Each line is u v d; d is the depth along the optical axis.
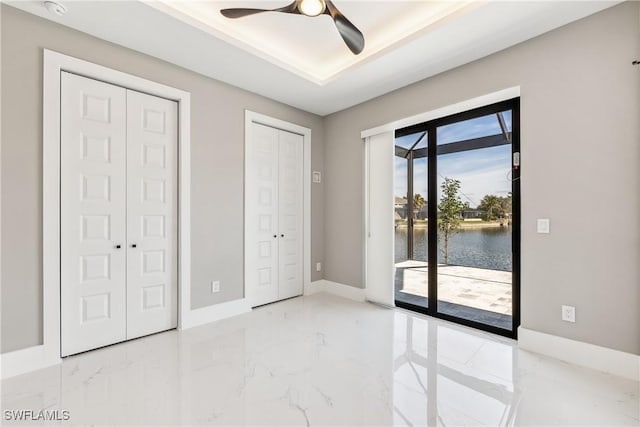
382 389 1.78
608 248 1.94
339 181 3.90
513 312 2.49
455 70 2.72
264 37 2.58
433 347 2.35
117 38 2.26
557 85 2.14
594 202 1.99
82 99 2.22
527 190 2.28
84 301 2.23
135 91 2.50
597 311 1.98
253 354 2.23
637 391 1.73
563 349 2.12
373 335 2.59
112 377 1.90
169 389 1.77
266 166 3.48
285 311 3.24
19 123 1.94
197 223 2.83
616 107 1.90
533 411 1.57
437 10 2.25
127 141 2.45
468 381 1.86
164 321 2.66
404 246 3.80
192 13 2.26
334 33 2.53
